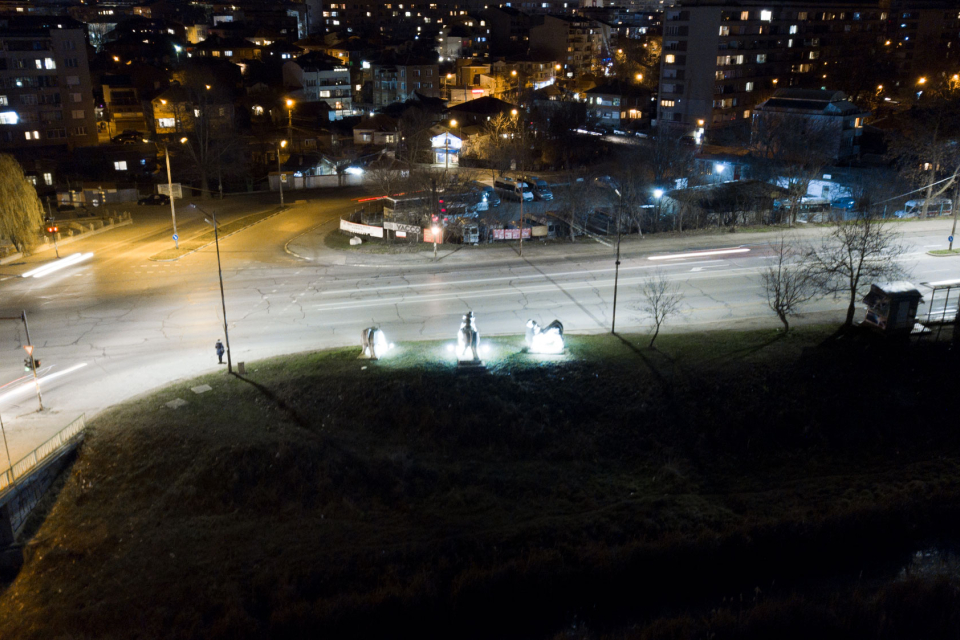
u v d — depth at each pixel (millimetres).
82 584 28281
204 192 91312
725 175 93500
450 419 36594
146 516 31359
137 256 63000
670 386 38750
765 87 132125
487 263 59469
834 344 42281
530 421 36719
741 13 123062
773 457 35656
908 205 76500
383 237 68688
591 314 48438
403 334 45594
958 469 33906
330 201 87375
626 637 25703
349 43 192125
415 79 164250
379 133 124000
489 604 27594
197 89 124000
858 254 50312
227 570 28734
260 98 140125
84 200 87125
